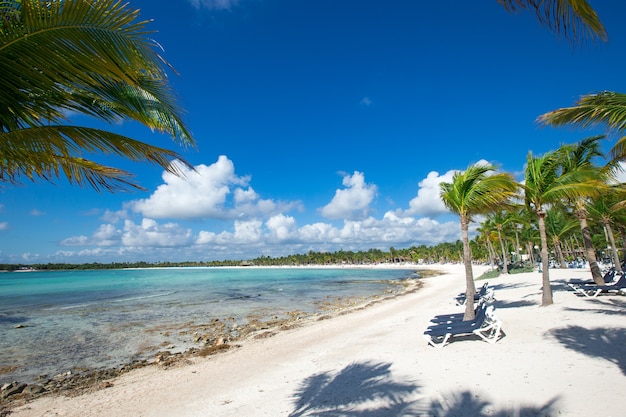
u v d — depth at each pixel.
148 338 15.69
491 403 5.00
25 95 2.94
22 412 7.56
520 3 2.98
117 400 7.71
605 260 46.88
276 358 9.95
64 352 13.49
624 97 6.03
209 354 11.91
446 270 85.69
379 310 19.27
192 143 4.44
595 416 4.24
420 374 6.67
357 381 6.85
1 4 2.59
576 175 11.30
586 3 2.83
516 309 12.55
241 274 105.75
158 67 3.11
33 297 36.31
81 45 2.71
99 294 39.06
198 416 6.22
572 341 7.51
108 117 3.70
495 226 39.66
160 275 103.56
